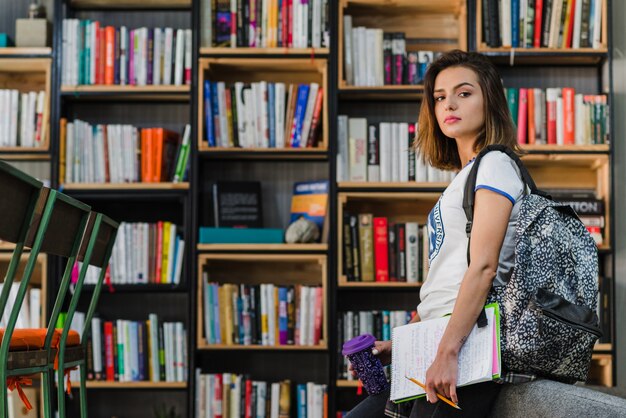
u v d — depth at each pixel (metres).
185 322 4.02
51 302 3.77
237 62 3.86
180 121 4.12
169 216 4.08
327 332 3.71
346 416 2.03
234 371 3.97
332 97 3.82
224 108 3.84
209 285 3.75
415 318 2.06
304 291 3.74
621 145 3.71
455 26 4.05
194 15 3.88
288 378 3.98
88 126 3.86
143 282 3.79
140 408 3.97
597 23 3.78
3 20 4.15
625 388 2.94
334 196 3.77
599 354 3.64
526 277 1.64
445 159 2.05
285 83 4.10
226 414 3.69
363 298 4.00
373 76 3.84
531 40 3.78
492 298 1.67
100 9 4.11
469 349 1.64
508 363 1.65
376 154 3.82
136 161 3.85
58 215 1.88
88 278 3.79
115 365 3.75
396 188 3.77
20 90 4.14
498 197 1.67
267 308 3.75
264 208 4.05
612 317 3.65
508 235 1.71
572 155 3.73
